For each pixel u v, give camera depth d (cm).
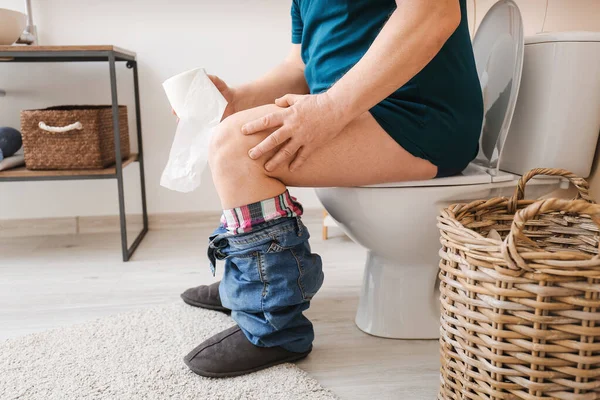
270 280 91
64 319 121
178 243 182
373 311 113
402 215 99
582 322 67
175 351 103
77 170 161
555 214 94
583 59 111
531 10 154
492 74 116
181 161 93
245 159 86
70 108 176
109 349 104
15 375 94
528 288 67
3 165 160
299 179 92
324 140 86
